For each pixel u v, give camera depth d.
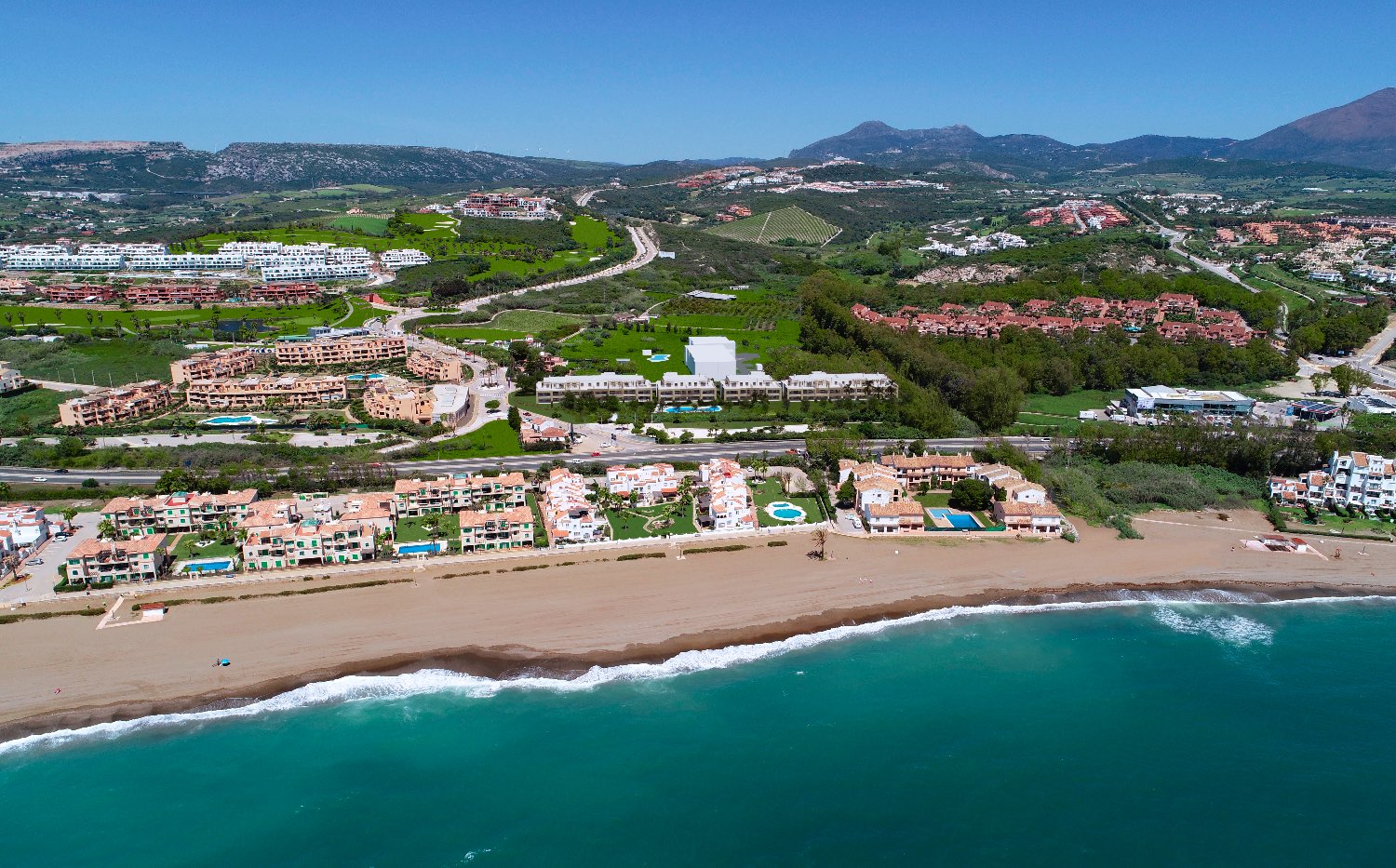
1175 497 191.62
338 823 102.06
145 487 188.62
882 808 105.56
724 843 100.50
